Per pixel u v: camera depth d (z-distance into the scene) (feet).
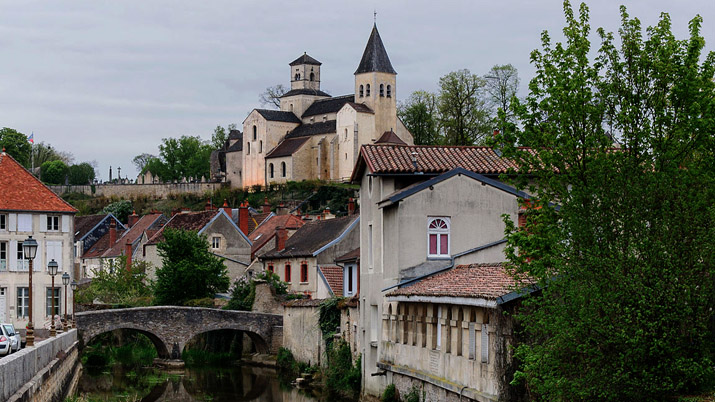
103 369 196.34
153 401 154.40
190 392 164.45
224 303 219.82
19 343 149.59
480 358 94.89
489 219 122.11
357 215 216.95
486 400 91.97
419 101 453.17
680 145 83.10
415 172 125.59
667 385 76.48
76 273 304.09
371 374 127.54
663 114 84.89
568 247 81.00
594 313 76.54
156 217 328.08
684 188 79.05
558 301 79.25
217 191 494.18
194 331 200.23
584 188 81.82
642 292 76.33
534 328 81.61
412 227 120.37
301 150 480.23
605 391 76.38
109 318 196.65
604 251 79.41
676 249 77.66
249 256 270.46
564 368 78.43
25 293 213.25
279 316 201.77
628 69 88.89
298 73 534.78
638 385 76.43
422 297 105.19
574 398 77.41
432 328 109.40
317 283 206.80
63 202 220.43
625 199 80.12
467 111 375.66
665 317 76.18
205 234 258.98
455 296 96.22
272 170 489.67
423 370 111.96
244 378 181.57
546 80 94.89
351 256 183.42
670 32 89.20
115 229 332.19
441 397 105.81
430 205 120.78
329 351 165.48
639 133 84.64
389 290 123.03
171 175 582.35
